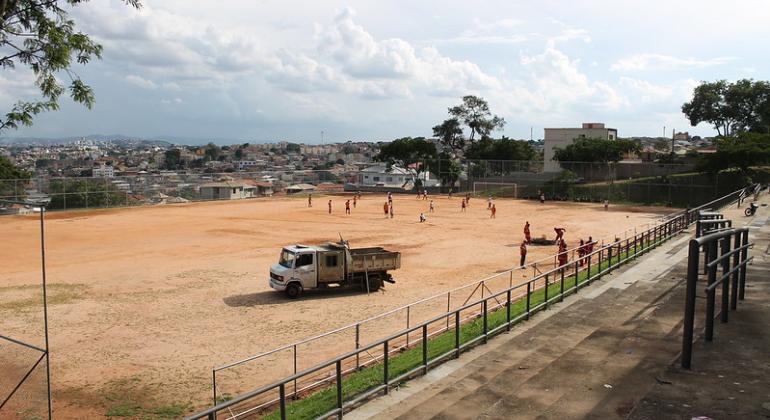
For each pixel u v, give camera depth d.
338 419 9.73
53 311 24.53
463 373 11.73
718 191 77.62
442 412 9.73
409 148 105.12
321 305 25.70
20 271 33.91
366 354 18.06
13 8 15.27
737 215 36.66
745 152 73.88
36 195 68.06
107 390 15.68
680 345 12.39
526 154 124.31
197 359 18.33
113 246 43.84
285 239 47.75
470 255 40.09
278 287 27.12
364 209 73.69
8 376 15.12
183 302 26.28
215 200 85.00
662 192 82.06
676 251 25.64
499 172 100.12
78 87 16.89
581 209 75.69
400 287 29.66
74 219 61.50
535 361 12.16
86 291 28.55
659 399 9.51
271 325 22.41
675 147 168.50
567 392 10.28
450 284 30.22
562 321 15.18
